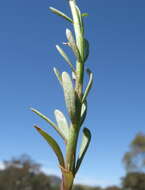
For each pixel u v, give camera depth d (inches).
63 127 2.6
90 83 2.6
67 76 2.5
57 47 2.7
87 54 2.7
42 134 2.4
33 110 2.6
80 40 2.7
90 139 2.6
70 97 2.5
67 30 2.6
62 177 2.5
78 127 2.5
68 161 2.5
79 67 2.6
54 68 2.7
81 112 2.7
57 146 2.5
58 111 2.7
